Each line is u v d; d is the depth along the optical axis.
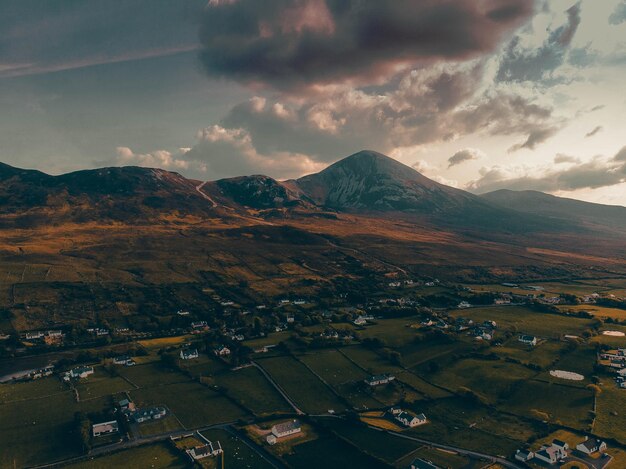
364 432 166.00
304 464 145.75
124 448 154.88
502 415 177.62
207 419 176.25
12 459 148.00
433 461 146.12
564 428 165.00
